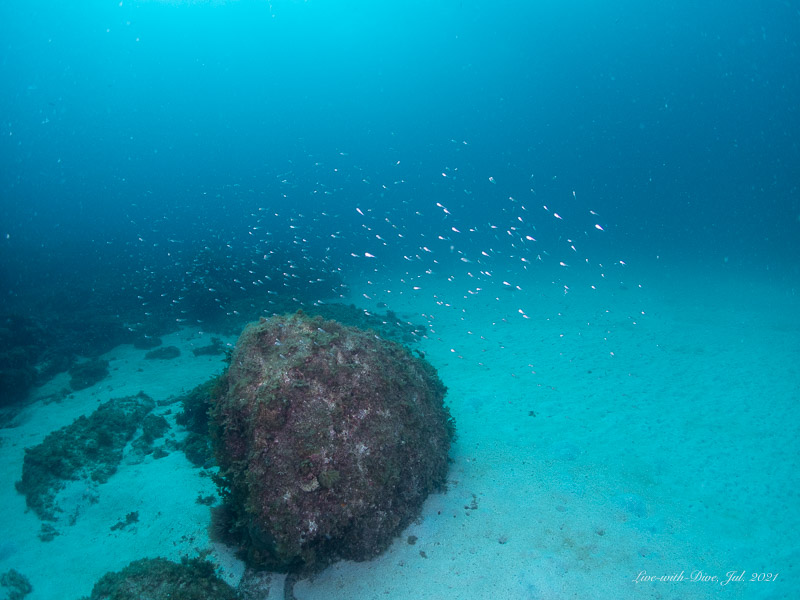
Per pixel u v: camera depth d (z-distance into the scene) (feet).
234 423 18.93
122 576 16.52
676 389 35.83
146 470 26.96
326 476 17.37
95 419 30.81
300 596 17.65
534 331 53.57
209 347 49.39
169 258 101.14
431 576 18.29
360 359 20.66
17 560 20.36
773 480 23.89
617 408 33.04
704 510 21.88
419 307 67.92
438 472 23.22
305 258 84.79
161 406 35.83
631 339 48.98
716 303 62.80
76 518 23.12
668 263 97.86
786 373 37.40
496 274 94.48
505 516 21.65
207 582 17.19
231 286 69.10
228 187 315.37
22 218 251.60
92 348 50.39
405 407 21.03
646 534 20.34
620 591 17.44
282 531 16.87
